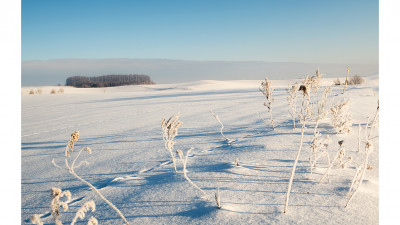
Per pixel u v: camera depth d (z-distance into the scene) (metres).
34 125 8.05
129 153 4.08
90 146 4.83
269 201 2.05
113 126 6.93
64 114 10.34
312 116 5.32
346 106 4.34
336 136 3.84
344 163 2.63
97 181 2.95
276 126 5.00
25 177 3.30
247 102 10.34
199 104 10.77
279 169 2.73
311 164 2.53
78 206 2.30
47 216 2.18
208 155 3.55
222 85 71.06
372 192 2.10
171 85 77.25
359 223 1.69
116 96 19.08
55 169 3.54
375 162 2.77
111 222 1.94
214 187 2.39
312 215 1.81
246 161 3.07
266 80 4.68
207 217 1.87
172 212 2.01
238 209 1.96
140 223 1.89
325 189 2.20
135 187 2.61
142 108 10.67
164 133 2.87
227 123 5.99
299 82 4.10
